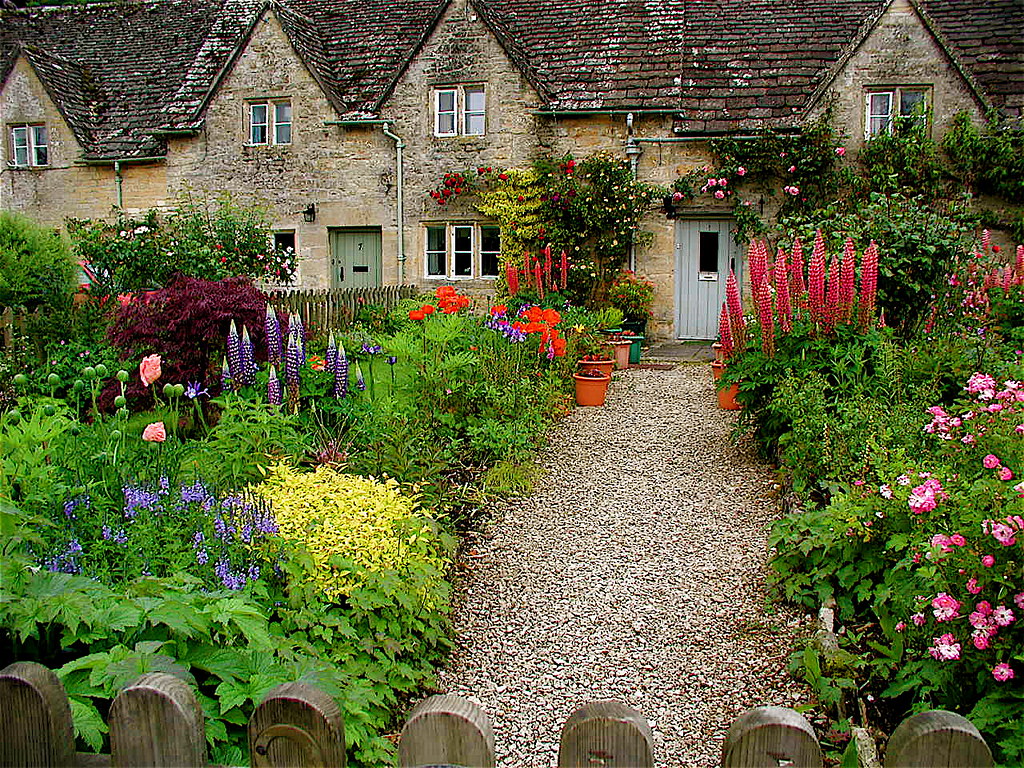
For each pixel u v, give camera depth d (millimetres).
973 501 3086
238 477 4648
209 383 7066
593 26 16125
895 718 3279
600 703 1686
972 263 10156
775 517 5691
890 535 3869
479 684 3807
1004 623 2727
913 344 7418
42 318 10406
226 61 16312
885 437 4871
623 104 14570
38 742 1726
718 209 14547
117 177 17031
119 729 1685
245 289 7211
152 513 3445
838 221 9594
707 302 14992
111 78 18578
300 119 16125
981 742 1556
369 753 2963
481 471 6238
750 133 14086
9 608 2342
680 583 4789
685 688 3734
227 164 16547
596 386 9305
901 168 13602
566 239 14766
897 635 3469
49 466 3414
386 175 15836
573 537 5508
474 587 4785
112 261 12914
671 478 6691
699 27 15656
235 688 2549
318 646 3461
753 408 7047
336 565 3768
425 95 15508
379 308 13633
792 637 4062
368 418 6137
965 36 14586
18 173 17672
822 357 6891
